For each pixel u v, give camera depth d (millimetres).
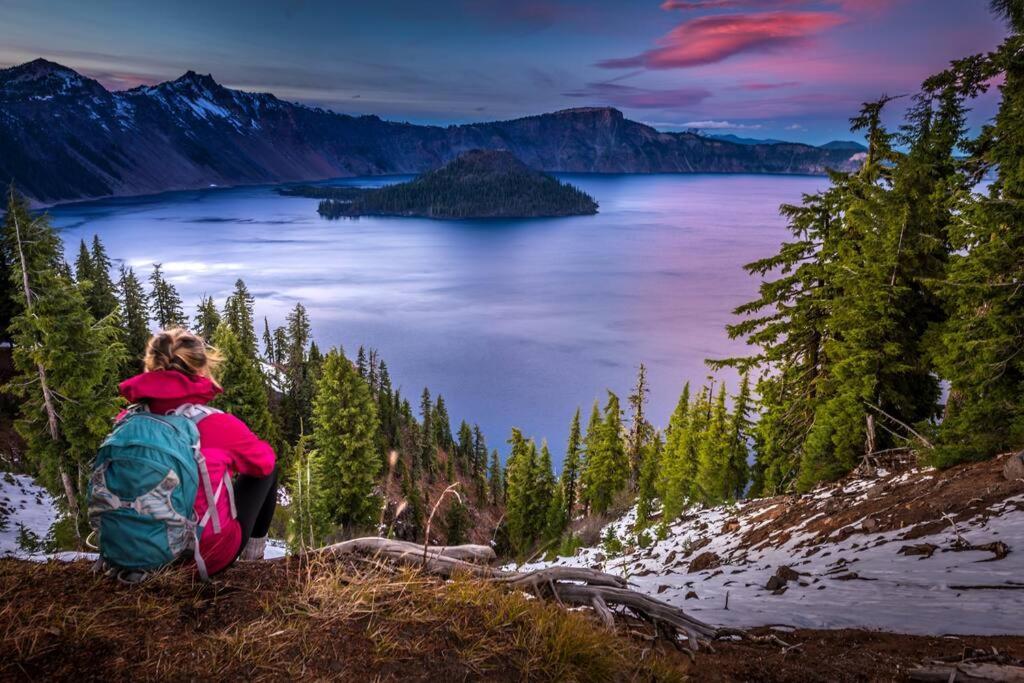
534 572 4379
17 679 2205
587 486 51094
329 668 2557
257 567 3295
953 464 11883
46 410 22953
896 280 16766
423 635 2934
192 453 2742
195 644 2539
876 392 17156
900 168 16938
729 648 4887
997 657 4266
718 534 15266
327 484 35625
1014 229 12531
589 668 3088
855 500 12289
